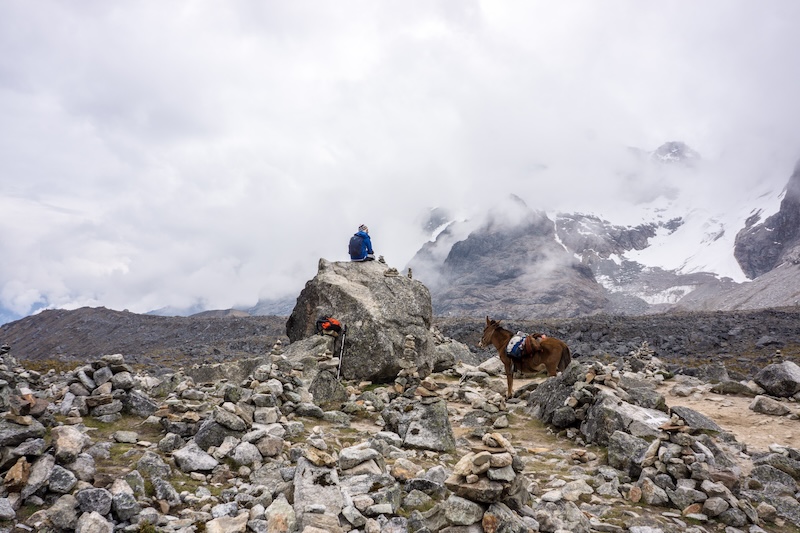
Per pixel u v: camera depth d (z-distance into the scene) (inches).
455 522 260.8
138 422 410.3
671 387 770.2
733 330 2337.6
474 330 2787.9
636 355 1069.1
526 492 298.0
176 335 4020.7
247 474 327.9
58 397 421.7
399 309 831.1
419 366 805.2
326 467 303.6
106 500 244.1
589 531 300.2
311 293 906.7
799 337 2139.5
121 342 4067.4
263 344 3132.4
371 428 502.3
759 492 361.4
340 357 763.4
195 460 326.3
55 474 255.1
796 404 623.8
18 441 269.9
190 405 430.6
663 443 395.9
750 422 556.7
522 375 854.5
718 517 329.4
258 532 252.5
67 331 4660.4
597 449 466.3
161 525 250.2
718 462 399.5
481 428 522.3
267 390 446.9
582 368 575.2
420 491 308.0
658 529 306.5
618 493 363.9
